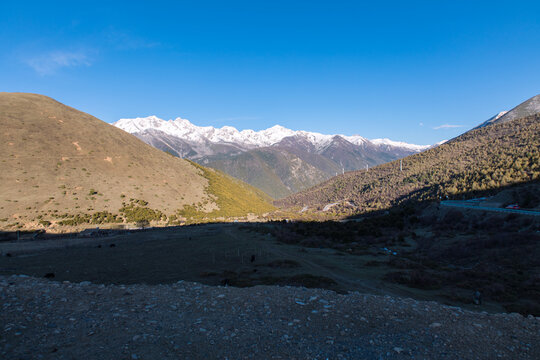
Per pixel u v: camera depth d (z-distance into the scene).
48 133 97.19
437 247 36.59
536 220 34.34
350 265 28.67
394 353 7.85
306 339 8.55
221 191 125.19
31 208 64.06
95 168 91.38
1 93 114.75
